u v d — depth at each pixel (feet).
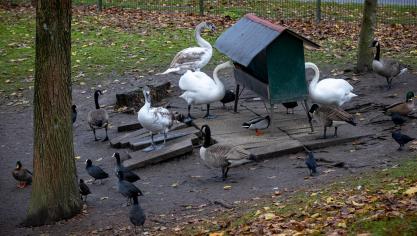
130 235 37.22
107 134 56.39
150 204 42.37
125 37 84.23
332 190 38.68
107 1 100.89
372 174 41.04
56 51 40.70
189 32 85.25
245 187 43.50
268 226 33.42
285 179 44.04
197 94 54.65
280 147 48.32
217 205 40.96
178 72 63.00
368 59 66.18
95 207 43.42
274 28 49.37
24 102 65.57
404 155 45.47
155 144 51.85
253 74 53.88
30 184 48.26
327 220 32.30
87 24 90.17
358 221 31.04
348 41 79.10
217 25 87.71
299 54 49.57
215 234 33.58
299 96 50.52
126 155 51.55
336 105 52.39
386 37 79.51
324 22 87.30
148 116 49.19
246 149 48.14
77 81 69.92
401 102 53.62
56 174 41.47
